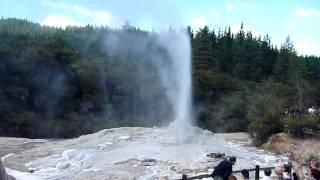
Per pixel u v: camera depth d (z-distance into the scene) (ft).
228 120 206.80
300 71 239.09
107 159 70.03
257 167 51.42
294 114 126.72
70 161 70.64
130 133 87.15
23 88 211.61
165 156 70.44
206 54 253.24
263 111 166.30
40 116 211.00
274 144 112.06
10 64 214.48
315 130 112.88
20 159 73.97
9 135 194.39
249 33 300.81
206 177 49.62
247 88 229.04
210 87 227.61
